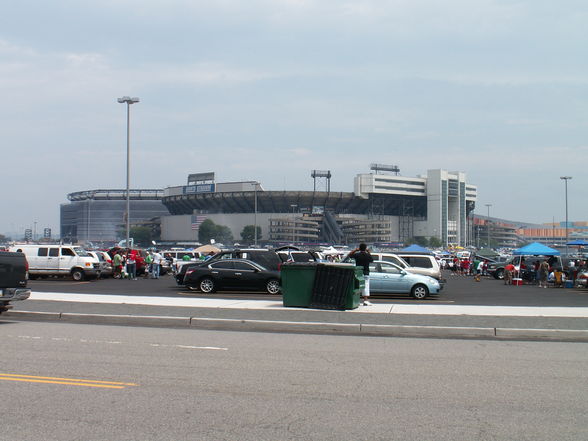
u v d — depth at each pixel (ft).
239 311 57.26
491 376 29.94
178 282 96.89
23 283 52.19
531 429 20.98
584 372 31.17
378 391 26.48
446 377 29.63
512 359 35.24
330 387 27.22
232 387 27.07
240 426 21.09
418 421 21.85
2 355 34.86
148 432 20.34
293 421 21.74
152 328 49.47
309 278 60.59
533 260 153.17
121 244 279.28
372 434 20.30
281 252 98.32
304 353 36.78
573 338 45.70
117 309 58.85
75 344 39.42
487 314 56.24
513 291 103.71
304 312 56.70
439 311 58.75
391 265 83.35
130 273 129.90
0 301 50.44
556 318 53.36
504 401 24.81
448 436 20.15
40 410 22.91
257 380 28.60
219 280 86.22
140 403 24.08
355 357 35.45
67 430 20.49
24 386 26.89
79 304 63.26
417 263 98.53
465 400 24.94
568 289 110.63
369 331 48.34
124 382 27.89
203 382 28.04
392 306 63.62
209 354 35.96
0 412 22.62
